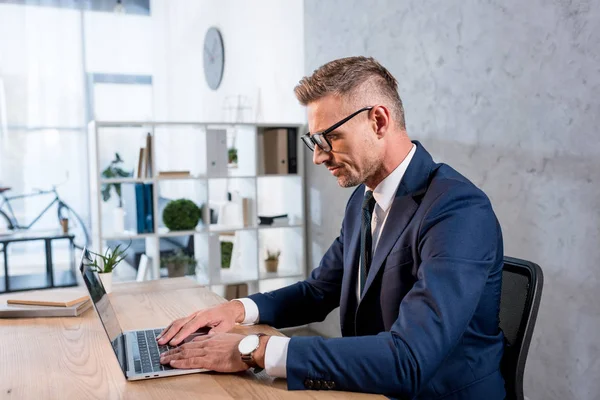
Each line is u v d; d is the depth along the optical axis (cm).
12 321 170
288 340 118
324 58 404
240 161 443
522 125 251
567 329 237
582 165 226
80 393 113
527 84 247
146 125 388
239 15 553
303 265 439
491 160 268
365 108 133
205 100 665
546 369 248
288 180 453
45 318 173
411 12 314
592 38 219
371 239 149
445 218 128
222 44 605
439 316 116
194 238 437
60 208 733
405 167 143
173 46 764
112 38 767
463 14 279
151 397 110
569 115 230
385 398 110
